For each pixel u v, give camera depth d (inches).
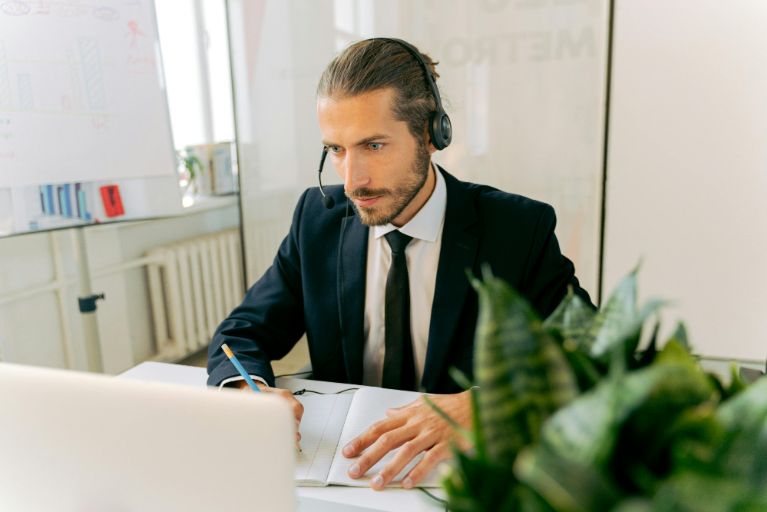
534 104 85.9
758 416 11.8
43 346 80.1
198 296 96.6
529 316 14.4
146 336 97.0
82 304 75.2
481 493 13.3
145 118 72.4
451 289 42.9
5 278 74.6
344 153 38.3
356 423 36.1
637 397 12.1
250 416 19.3
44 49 65.5
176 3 101.6
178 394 19.7
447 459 30.6
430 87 39.4
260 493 19.9
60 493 21.7
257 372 40.2
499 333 14.2
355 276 45.4
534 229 44.4
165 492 20.6
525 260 43.7
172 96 103.2
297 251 49.2
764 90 78.1
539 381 13.9
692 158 82.7
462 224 44.3
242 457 19.6
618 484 12.6
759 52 77.2
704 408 13.2
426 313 44.5
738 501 9.9
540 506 11.8
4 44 63.6
